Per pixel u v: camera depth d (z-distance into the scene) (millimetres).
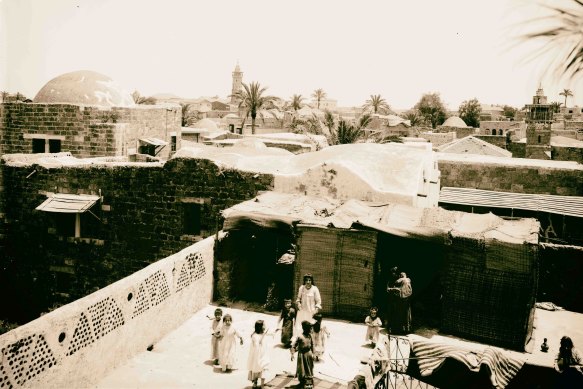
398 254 13750
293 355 10219
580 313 13500
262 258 15562
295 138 38812
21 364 7520
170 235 17734
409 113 86062
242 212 13250
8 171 19453
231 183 16672
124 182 18141
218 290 13695
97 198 18359
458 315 11609
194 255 12648
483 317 11328
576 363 8484
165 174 17578
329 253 12594
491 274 11289
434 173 18891
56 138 27453
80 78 32000
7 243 19703
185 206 17516
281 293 14180
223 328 9844
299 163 18047
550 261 14117
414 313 12922
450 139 55219
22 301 19781
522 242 11023
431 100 87375
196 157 17141
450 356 7438
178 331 11656
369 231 12273
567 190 20625
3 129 28000
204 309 13094
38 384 7797
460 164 22062
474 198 19672
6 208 19609
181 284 12086
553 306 13719
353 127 35156
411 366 7863
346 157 17062
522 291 11016
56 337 8156
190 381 9242
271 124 72938
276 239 15742
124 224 18312
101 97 31516
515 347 10984
